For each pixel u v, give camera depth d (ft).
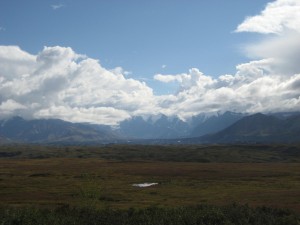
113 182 426.92
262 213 167.12
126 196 306.35
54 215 155.43
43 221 143.23
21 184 390.63
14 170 577.02
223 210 167.53
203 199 290.35
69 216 156.15
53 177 468.34
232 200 280.10
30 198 284.41
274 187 370.53
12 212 152.35
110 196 298.56
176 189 361.71
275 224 149.59
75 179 442.91
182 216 153.28
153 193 329.31
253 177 478.18
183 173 532.73
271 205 243.60
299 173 520.83
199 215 155.22
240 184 402.11
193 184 406.41
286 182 414.00
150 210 175.22
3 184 387.96
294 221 154.51
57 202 255.70
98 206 237.86
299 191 328.70
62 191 328.70
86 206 210.59
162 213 160.56
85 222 148.46
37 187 363.35
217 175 506.48
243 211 166.30
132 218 153.28
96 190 282.15
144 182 428.97
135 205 249.96
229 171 558.56
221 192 337.11
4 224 136.98
